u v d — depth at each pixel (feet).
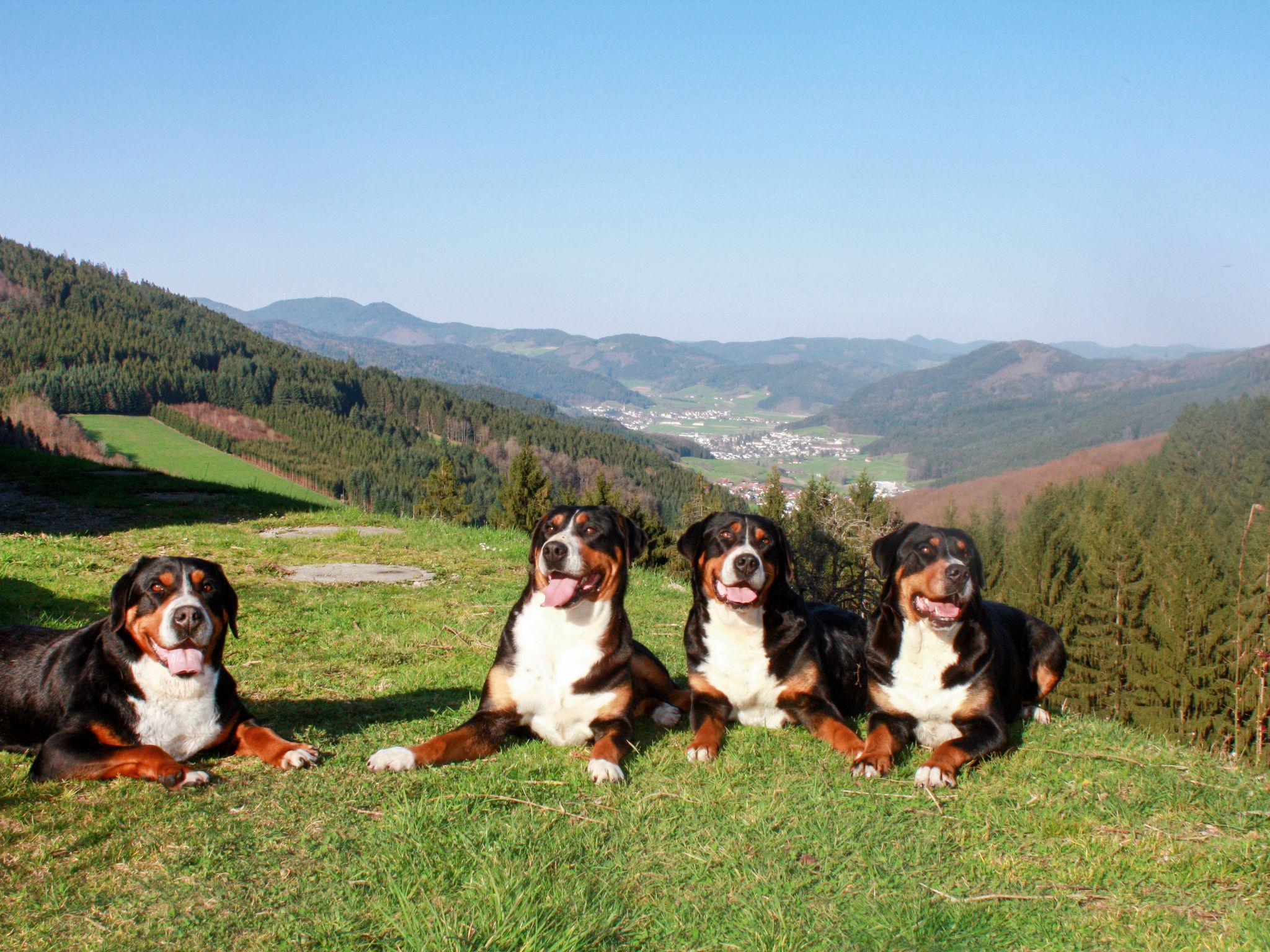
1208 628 119.44
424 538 45.47
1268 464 341.41
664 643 25.90
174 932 9.14
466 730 15.08
